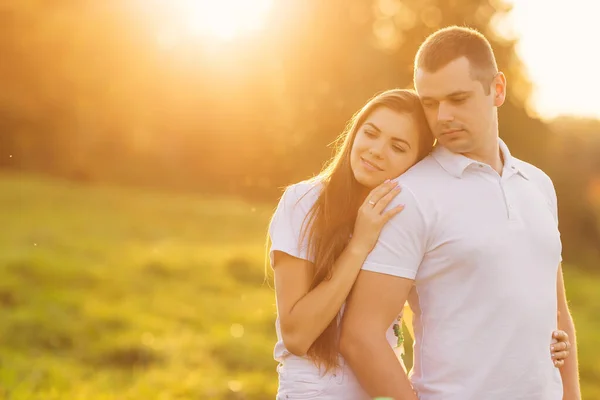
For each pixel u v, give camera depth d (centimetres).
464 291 307
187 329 1271
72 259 1686
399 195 314
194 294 1559
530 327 308
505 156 327
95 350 1082
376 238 312
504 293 304
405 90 335
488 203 311
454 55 306
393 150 324
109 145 3947
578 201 3547
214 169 3841
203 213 2878
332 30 3700
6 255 1568
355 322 312
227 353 1130
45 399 817
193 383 965
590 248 3525
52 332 1118
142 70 3972
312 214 329
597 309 2192
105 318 1235
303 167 3509
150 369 1032
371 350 307
